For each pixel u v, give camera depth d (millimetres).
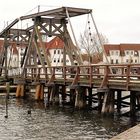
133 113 25922
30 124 23953
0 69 52656
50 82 34844
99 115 26922
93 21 36094
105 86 25688
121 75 24328
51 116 27375
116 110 28906
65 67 32344
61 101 36594
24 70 41688
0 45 89312
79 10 35688
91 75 27734
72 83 29859
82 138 19500
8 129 22266
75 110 29984
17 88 41969
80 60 34906
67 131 21438
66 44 38844
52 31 38750
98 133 20703
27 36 48438
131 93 25922
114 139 12758
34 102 37000
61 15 38344
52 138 19656
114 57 103438
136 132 13750
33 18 39250
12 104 35219
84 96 30031
